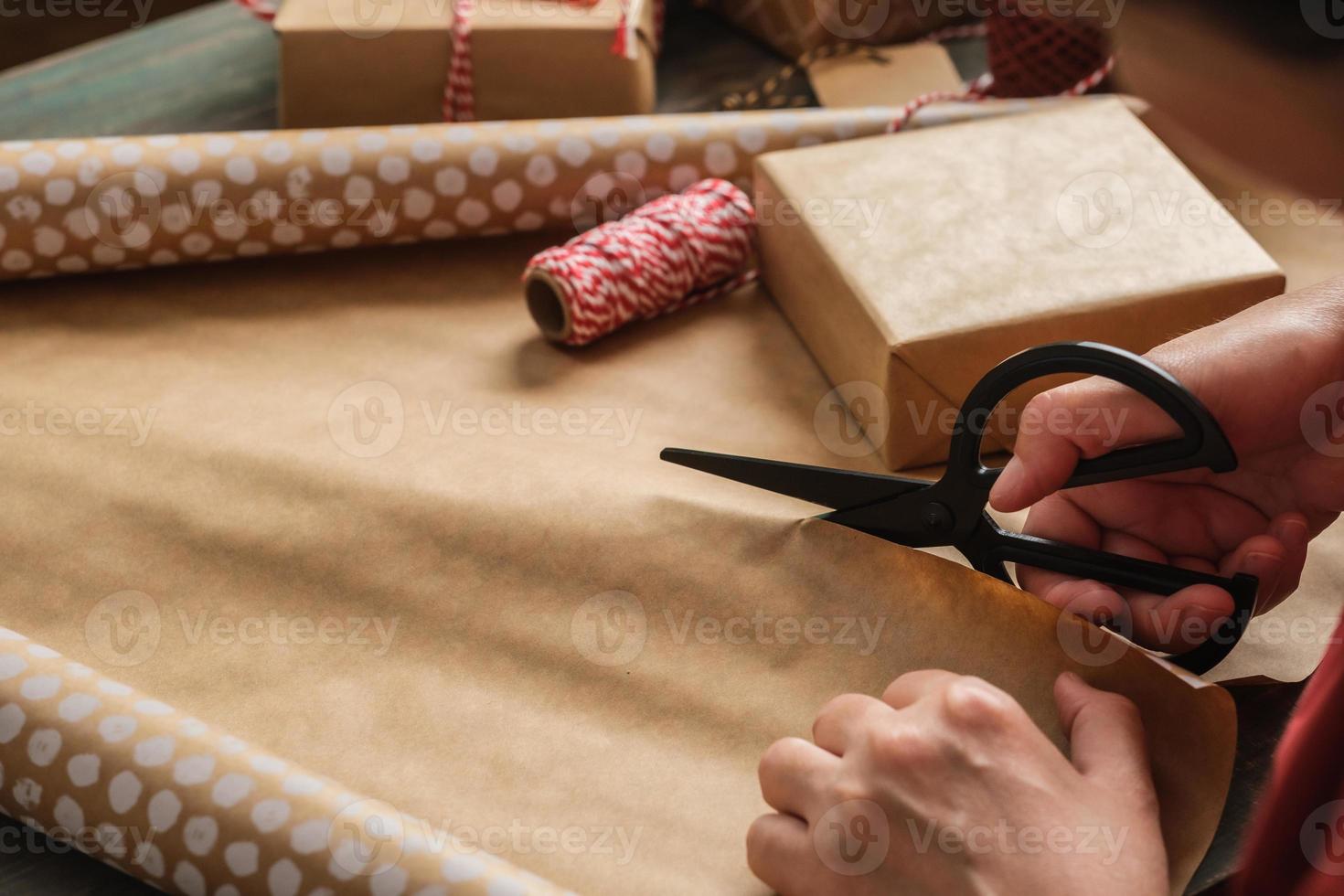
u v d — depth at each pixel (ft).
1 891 1.81
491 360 2.75
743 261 2.93
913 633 1.97
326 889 1.58
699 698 1.95
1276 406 1.86
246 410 2.53
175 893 1.69
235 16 4.12
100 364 2.69
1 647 1.87
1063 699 1.77
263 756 1.72
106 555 2.24
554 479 2.23
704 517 2.13
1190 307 2.38
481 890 1.54
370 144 2.91
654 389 2.67
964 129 2.87
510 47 3.22
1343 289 1.96
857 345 2.45
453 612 2.10
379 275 3.03
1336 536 2.25
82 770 1.72
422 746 1.92
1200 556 2.02
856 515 2.07
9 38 5.97
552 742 1.91
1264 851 1.48
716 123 3.08
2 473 2.37
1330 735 1.39
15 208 2.73
